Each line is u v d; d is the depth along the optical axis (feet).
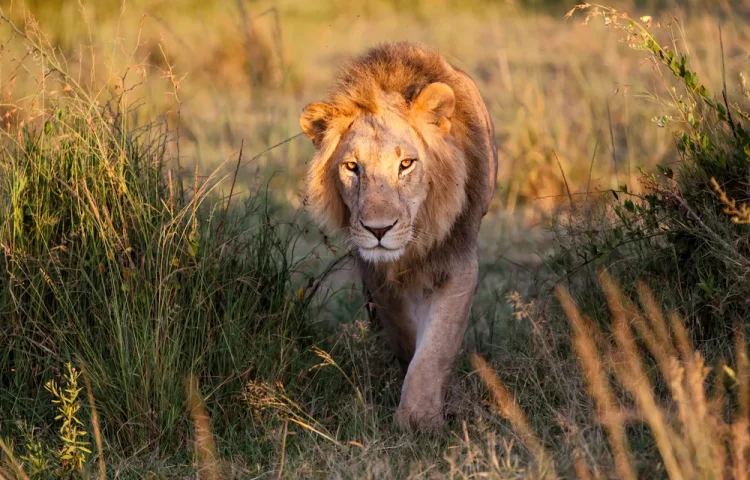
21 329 27.53
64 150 28.99
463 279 28.73
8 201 28.35
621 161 49.19
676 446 20.45
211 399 27.63
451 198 28.27
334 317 35.37
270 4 92.22
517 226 46.37
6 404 27.32
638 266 29.78
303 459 24.68
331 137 28.43
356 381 29.84
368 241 26.66
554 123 54.39
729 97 39.29
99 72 49.88
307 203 29.58
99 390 26.63
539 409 26.30
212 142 56.49
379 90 28.17
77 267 27.68
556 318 30.25
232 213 31.12
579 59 67.56
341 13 95.96
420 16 95.30
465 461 22.35
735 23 59.47
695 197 28.40
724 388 22.26
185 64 73.00
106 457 25.79
